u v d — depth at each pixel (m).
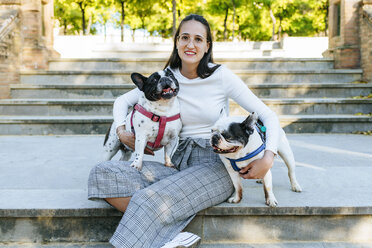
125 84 6.50
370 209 2.20
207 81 2.28
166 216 1.93
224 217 2.23
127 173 2.11
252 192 2.50
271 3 14.92
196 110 2.31
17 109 5.84
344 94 6.23
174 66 2.42
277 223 2.25
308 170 3.11
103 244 2.22
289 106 5.86
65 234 2.23
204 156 2.36
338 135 5.30
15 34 6.45
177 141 2.35
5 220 2.21
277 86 6.26
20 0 6.57
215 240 2.25
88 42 10.38
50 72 6.66
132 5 14.73
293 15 17.59
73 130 5.41
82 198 2.36
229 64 7.37
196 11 17.50
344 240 2.26
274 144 2.12
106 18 20.06
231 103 5.66
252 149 2.05
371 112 5.82
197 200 2.06
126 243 1.81
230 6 16.22
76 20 19.02
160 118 2.21
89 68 7.33
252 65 7.37
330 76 6.71
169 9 13.26
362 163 3.46
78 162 3.59
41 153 4.03
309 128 5.47
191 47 2.18
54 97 6.29
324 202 2.26
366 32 6.45
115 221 2.23
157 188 1.97
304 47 10.07
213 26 18.94
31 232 2.22
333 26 7.68
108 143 2.59
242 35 23.62
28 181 2.91
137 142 2.23
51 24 7.88
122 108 2.47
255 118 1.94
